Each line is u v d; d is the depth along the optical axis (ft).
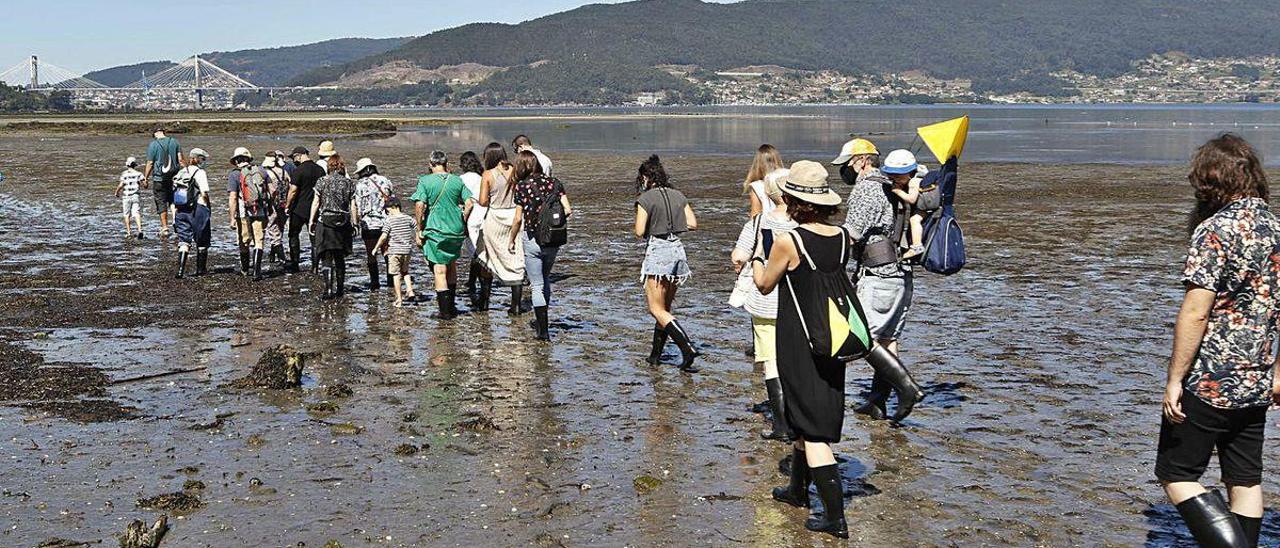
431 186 38.63
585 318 39.40
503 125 390.21
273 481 21.79
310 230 48.01
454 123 425.28
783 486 21.65
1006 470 22.57
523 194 34.99
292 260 50.85
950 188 27.12
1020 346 33.94
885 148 192.24
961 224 68.69
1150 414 26.50
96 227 67.82
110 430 25.13
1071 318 38.29
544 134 282.97
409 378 30.30
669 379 30.25
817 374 19.22
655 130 319.47
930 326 37.01
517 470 22.53
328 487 21.45
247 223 49.24
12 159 146.20
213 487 21.43
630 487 21.57
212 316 39.58
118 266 51.96
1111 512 20.21
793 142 224.53
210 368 31.35
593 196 90.99
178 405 27.32
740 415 26.68
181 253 48.96
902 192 26.43
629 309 41.14
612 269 51.03
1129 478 22.02
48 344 34.45
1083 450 23.79
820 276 19.24
